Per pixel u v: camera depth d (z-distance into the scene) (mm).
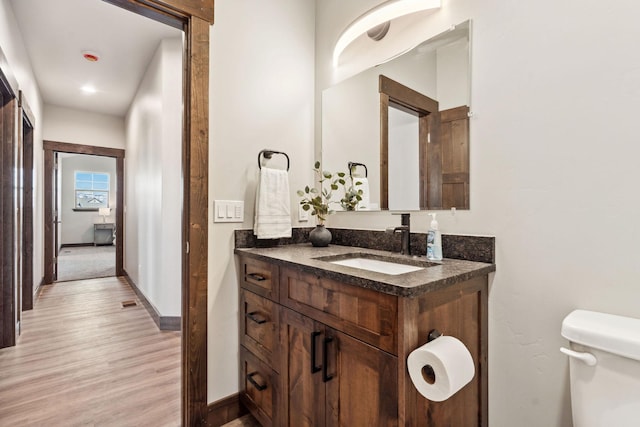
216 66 1587
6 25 2236
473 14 1270
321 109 1975
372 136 1671
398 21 1546
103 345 2480
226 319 1615
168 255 2826
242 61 1684
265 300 1439
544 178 1071
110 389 1866
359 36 1697
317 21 2020
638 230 891
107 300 3719
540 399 1077
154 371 2084
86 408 1681
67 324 2928
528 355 1104
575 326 857
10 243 2445
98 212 9375
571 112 1013
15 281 2504
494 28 1203
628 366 769
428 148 1417
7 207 2439
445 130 1354
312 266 1138
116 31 2779
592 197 972
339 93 1856
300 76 1947
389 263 1396
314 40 2029
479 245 1229
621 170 920
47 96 4234
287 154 1877
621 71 922
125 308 3412
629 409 763
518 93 1136
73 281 4691
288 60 1886
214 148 1574
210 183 1559
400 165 1535
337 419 1053
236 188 1653
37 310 3334
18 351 2361
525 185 1116
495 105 1200
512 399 1141
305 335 1196
